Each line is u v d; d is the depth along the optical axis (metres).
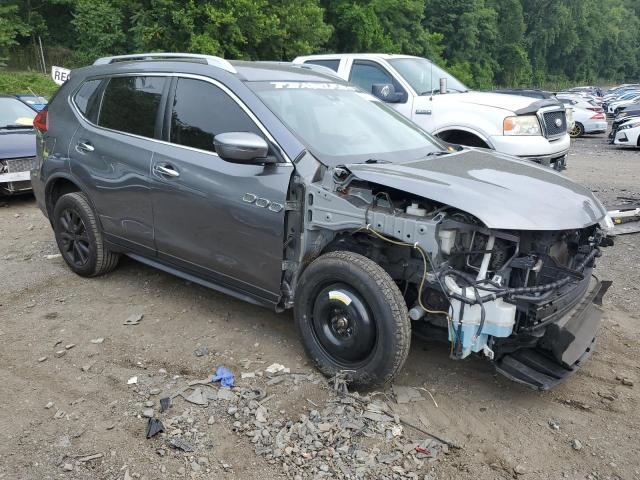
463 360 4.04
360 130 4.23
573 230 3.61
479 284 3.14
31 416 3.30
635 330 4.55
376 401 3.48
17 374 3.75
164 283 5.30
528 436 3.25
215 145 3.59
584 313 3.70
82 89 5.25
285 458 2.95
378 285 3.28
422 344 4.26
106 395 3.51
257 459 2.96
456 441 3.18
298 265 3.71
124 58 5.12
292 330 4.38
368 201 3.48
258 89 4.03
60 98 5.43
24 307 4.79
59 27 28.22
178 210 4.22
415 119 8.06
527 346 3.40
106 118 4.91
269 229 3.69
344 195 3.52
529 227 3.09
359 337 3.41
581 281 3.64
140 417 3.29
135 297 5.00
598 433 3.29
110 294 5.05
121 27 25.89
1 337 4.26
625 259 6.20
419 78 8.48
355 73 8.60
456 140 7.88
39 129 5.55
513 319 3.12
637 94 36.34
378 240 3.55
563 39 85.75
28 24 26.59
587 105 25.52
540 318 3.20
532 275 3.27
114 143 4.71
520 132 7.42
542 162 7.57
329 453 2.97
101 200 4.88
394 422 3.27
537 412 3.47
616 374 3.89
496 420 3.38
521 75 72.94
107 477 2.83
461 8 57.06
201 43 22.84
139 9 25.08
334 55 8.88
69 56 27.17
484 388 3.71
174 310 4.73
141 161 4.46
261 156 3.56
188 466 2.91
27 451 3.01
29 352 4.04
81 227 5.25
